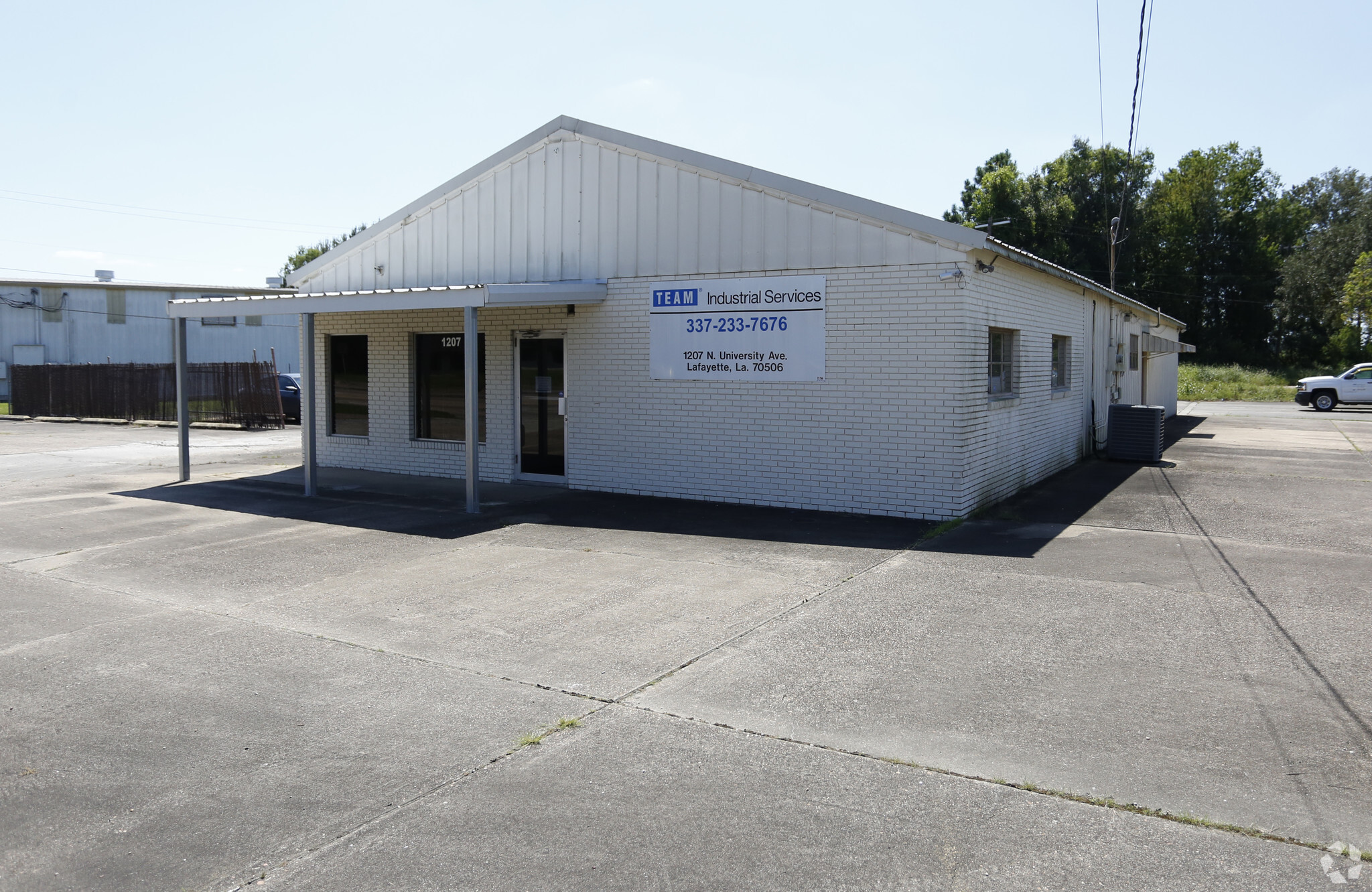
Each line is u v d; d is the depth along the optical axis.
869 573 8.44
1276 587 7.75
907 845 3.84
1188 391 45.16
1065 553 9.13
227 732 5.06
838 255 11.29
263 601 7.71
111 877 3.67
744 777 4.48
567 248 13.41
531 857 3.78
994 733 4.94
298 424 27.91
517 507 12.20
